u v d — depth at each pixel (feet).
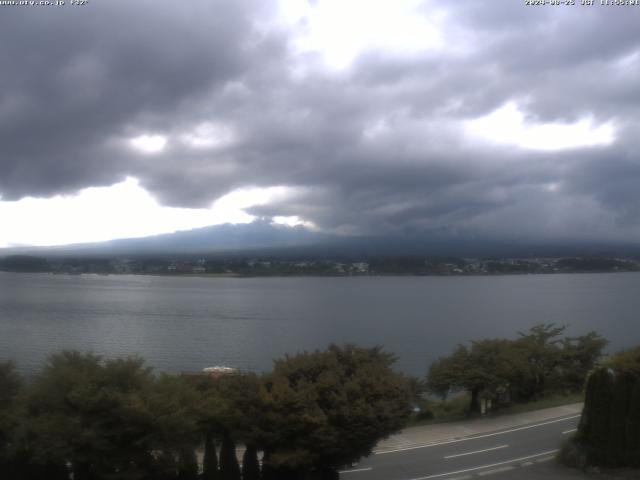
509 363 118.62
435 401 136.56
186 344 278.46
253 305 493.77
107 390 58.70
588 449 77.51
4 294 579.07
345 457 68.74
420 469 80.84
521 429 101.65
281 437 65.05
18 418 60.08
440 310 451.94
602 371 77.05
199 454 80.02
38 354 225.35
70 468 64.85
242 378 70.18
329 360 73.05
